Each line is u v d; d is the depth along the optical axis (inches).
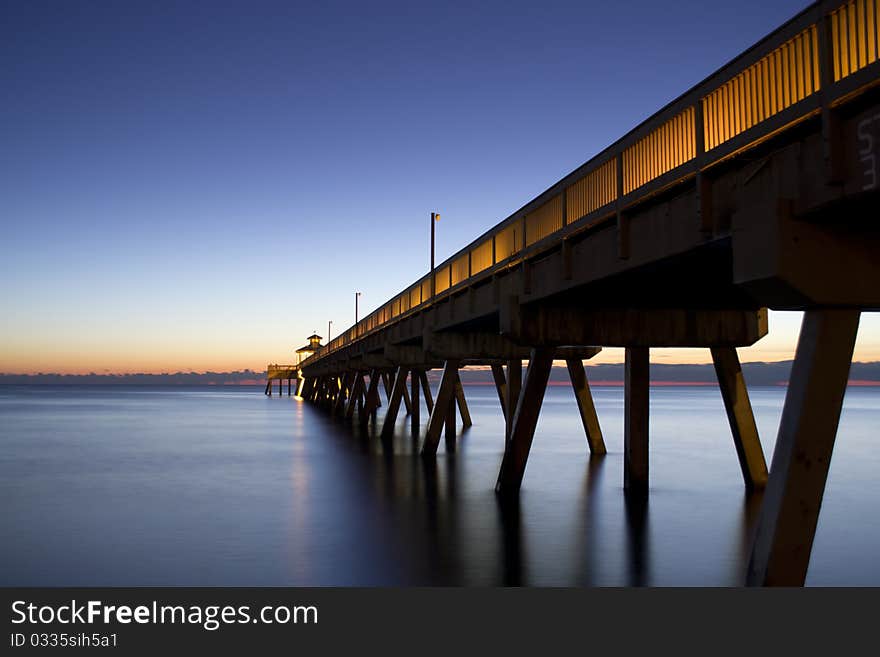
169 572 516.4
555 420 2396.7
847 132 304.3
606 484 895.1
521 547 573.9
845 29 305.0
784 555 322.3
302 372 5132.9
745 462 835.4
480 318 883.4
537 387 792.3
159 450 1438.2
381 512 733.9
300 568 521.0
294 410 3297.2
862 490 892.0
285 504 795.4
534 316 716.7
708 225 402.9
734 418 835.4
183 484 965.2
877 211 322.0
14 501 835.4
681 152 427.5
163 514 746.8
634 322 740.7
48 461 1253.1
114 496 870.4
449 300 1003.3
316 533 641.0
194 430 2003.0
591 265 561.0
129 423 2349.9
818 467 324.5
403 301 1370.6
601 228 544.1
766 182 357.7
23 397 6063.0
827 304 327.0
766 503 335.6
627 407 827.4
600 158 534.6
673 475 992.9
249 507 781.3
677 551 557.9
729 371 833.5
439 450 1330.0
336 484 936.3
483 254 846.5
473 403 4717.0
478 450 1327.5
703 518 683.4
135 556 565.3
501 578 487.2
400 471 1049.5
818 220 330.6
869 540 605.9
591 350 1232.2
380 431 1828.2
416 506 762.2
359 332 2090.3
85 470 1125.7
